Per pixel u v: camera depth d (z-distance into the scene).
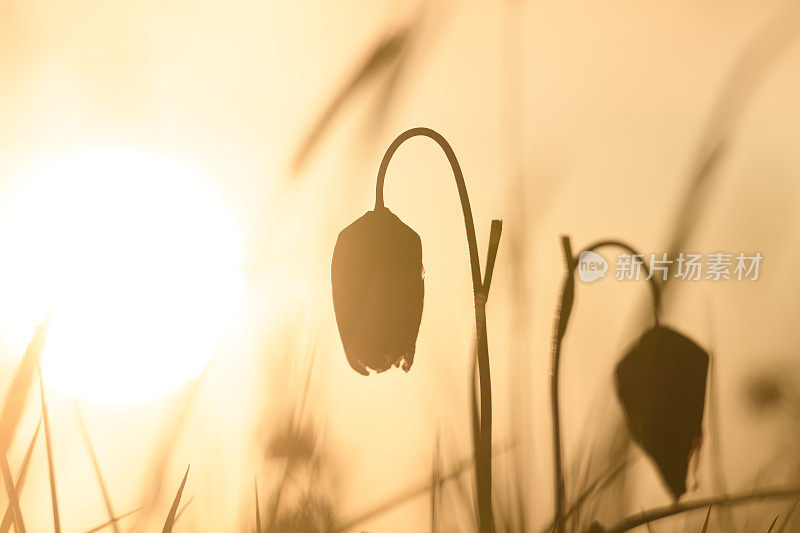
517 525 0.80
